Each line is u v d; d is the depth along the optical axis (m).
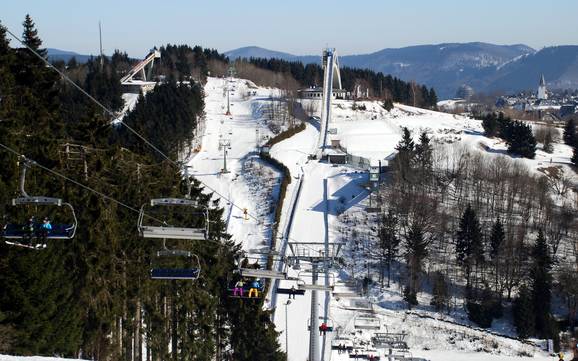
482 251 124.94
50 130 70.00
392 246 129.50
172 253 40.94
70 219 50.84
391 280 125.31
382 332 105.44
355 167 180.75
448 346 105.06
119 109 199.12
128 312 58.34
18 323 45.88
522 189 157.12
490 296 117.06
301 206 154.50
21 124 63.12
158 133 152.25
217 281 70.06
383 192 158.50
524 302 110.31
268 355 73.25
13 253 44.56
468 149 191.75
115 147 64.56
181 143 173.50
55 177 52.56
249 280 49.84
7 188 45.34
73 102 162.75
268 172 172.38
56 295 47.59
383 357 95.06
